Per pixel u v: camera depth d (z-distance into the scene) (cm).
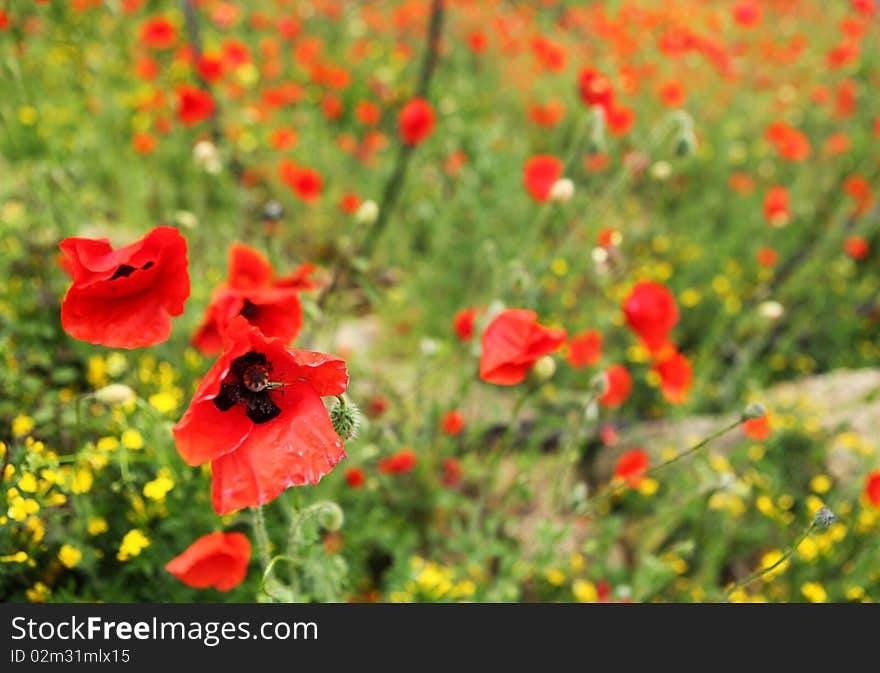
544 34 227
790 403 114
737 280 153
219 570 71
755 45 225
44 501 72
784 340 139
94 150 134
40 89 133
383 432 91
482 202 134
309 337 88
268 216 97
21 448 74
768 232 166
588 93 105
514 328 72
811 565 94
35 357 87
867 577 92
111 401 71
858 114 211
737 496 99
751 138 204
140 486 78
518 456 111
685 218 168
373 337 129
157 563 78
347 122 185
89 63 141
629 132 177
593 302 133
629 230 158
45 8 114
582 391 125
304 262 138
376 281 127
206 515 78
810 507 96
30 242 96
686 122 92
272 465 60
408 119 112
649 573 85
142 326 63
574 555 94
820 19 266
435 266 139
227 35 188
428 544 98
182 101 105
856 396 120
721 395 126
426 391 111
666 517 97
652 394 133
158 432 73
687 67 208
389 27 215
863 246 141
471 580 90
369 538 91
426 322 131
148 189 133
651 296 86
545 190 96
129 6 161
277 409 62
